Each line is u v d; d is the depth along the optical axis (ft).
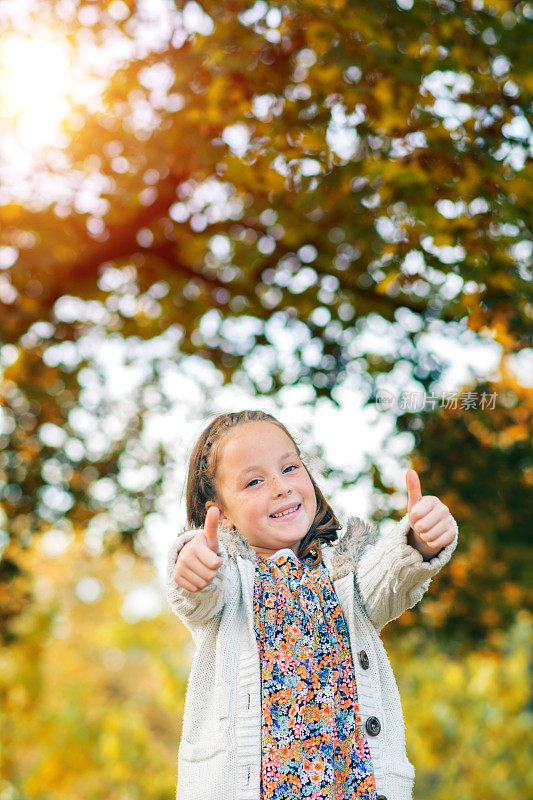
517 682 65.72
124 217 26.30
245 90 20.31
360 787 6.84
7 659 46.24
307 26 19.65
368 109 19.69
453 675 66.54
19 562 31.78
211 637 7.34
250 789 6.68
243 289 29.91
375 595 7.34
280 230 28.81
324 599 7.44
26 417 30.30
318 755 6.86
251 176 21.58
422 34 19.95
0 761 64.08
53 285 26.25
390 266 20.24
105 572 84.23
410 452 26.13
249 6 19.99
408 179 18.97
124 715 80.23
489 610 28.12
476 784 64.59
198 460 8.06
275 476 7.65
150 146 23.09
